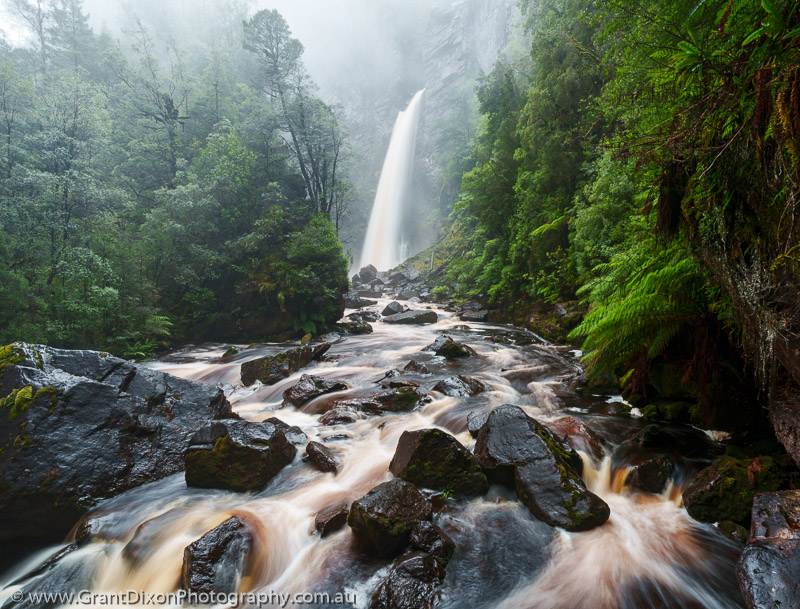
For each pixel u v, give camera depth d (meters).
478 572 3.35
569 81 14.51
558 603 3.02
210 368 12.23
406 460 4.62
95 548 4.00
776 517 2.80
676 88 2.80
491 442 4.67
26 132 15.24
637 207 10.10
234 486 4.75
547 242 16.05
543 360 10.95
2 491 4.34
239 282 19.55
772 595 2.25
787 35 1.65
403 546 3.55
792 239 2.29
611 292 7.94
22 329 11.66
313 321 18.97
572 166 15.52
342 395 8.08
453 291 29.95
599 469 4.73
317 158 28.00
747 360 3.78
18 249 12.90
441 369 10.44
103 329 14.30
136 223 20.00
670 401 5.84
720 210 2.96
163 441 5.63
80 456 4.84
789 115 1.90
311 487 4.80
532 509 3.98
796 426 2.85
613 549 3.47
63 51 33.06
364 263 56.19
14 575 4.16
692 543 3.44
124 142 24.62
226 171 20.77
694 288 4.47
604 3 4.25
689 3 2.59
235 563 3.46
